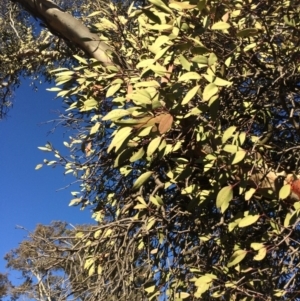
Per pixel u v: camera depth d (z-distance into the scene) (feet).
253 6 7.51
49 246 10.19
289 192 7.39
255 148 7.72
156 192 10.02
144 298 10.28
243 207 9.11
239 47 7.58
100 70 9.54
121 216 10.69
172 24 7.52
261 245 7.54
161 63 8.15
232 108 8.79
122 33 10.27
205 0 6.90
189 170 8.36
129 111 6.86
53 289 10.11
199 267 9.42
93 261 10.46
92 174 11.36
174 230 10.61
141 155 7.35
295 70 8.11
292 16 7.80
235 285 8.09
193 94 6.75
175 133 8.27
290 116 8.27
